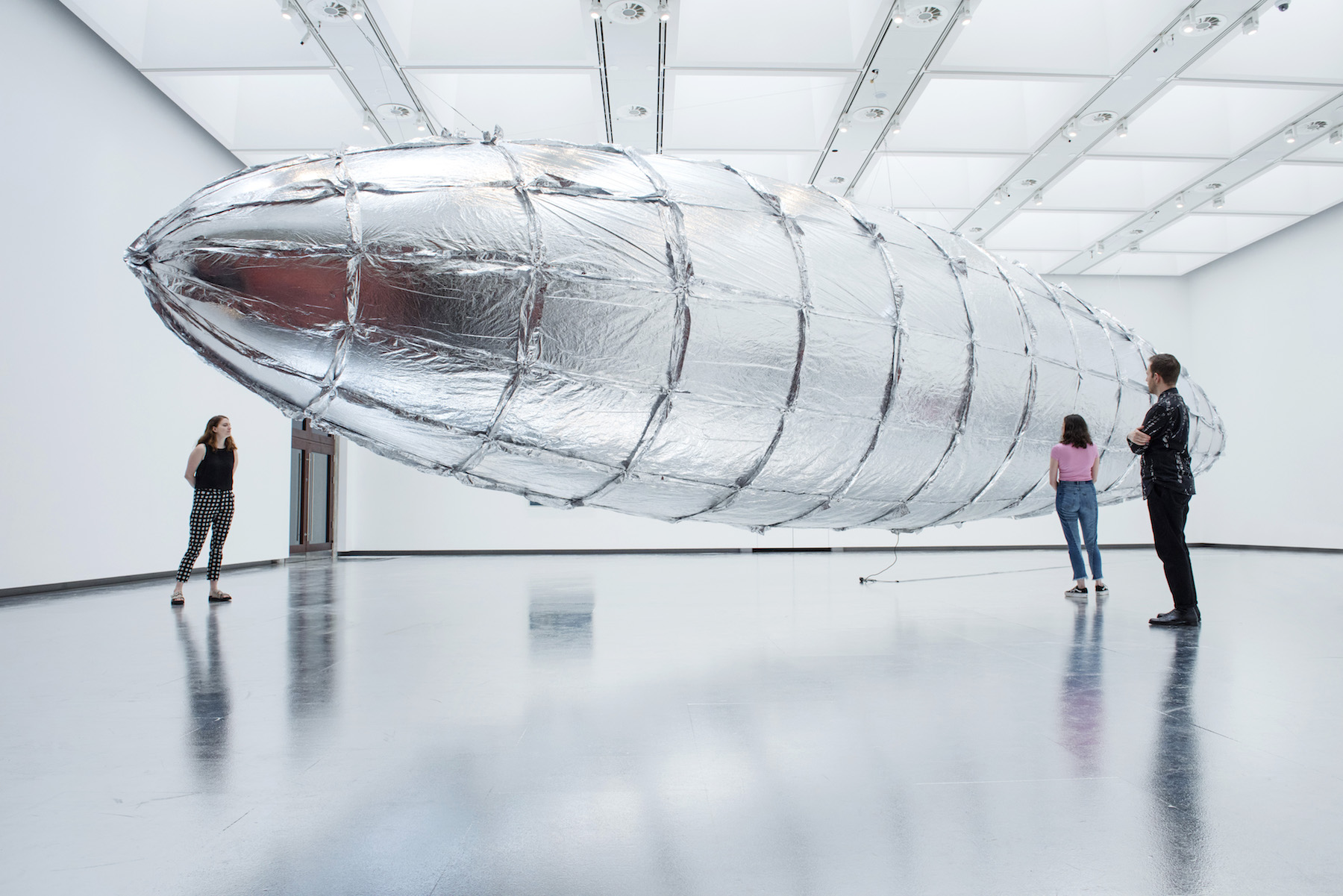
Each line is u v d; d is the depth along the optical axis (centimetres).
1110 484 594
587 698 288
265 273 222
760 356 268
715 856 156
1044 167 995
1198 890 142
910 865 152
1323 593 634
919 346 315
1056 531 1449
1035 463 423
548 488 291
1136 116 880
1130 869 150
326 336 226
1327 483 1227
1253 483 1356
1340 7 800
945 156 961
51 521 705
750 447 285
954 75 783
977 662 348
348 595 673
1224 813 176
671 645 401
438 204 233
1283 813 176
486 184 242
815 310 282
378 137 927
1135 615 499
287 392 243
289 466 1166
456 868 152
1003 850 158
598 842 163
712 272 261
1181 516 445
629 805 183
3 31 659
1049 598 605
